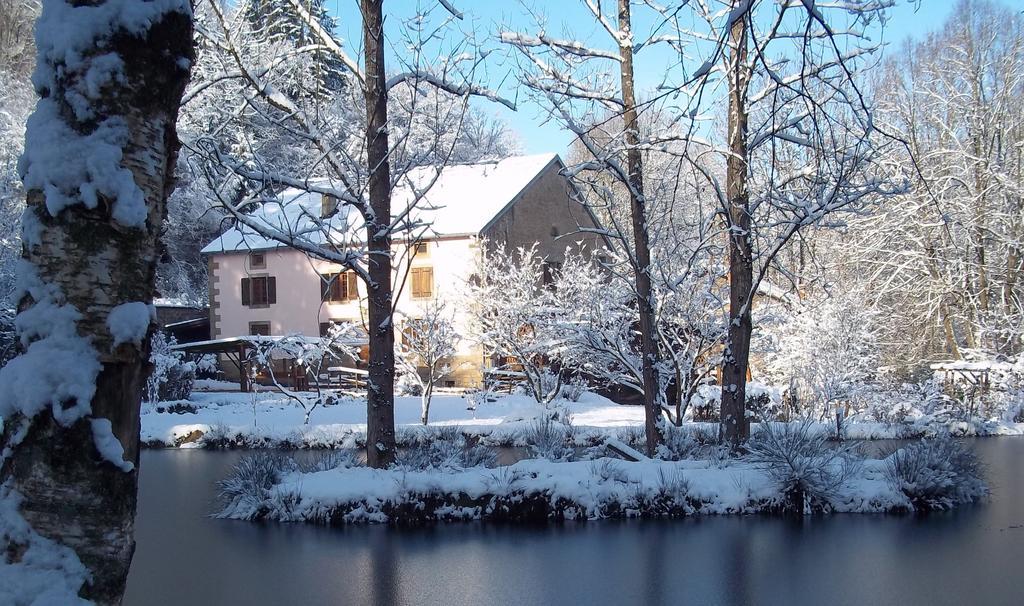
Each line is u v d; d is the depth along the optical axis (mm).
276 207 41938
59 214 4141
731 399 16281
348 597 9188
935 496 14766
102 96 4195
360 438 23625
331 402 33969
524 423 25391
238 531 12766
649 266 16797
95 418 4086
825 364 27672
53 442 3990
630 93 15805
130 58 4270
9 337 30953
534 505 13617
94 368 4094
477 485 13688
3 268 30812
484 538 12266
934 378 33688
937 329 39500
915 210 34562
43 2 4348
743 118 15711
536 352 30359
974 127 35531
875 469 15531
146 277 4375
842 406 29656
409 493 13438
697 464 15180
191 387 36469
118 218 4168
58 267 4137
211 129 14977
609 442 16359
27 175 4199
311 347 28609
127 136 4262
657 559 10906
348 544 11930
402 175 14547
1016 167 36375
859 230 36844
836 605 8789
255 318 46531
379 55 14109
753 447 15469
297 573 10227
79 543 4004
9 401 4004
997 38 35688
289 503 13609
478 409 31188
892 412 29375
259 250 46312
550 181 45844
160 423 27641
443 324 28297
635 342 23594
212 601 9023
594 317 21828
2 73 41875
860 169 13922
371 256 14086
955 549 11484
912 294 38406
